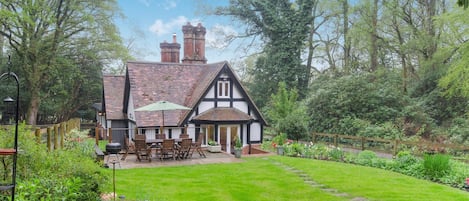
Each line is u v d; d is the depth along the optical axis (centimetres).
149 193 875
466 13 1808
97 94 3166
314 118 2338
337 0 2702
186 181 1041
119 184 973
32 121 2423
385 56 2561
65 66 2598
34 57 2381
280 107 2105
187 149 1465
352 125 2094
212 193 906
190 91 1978
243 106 1931
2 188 453
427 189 972
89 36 2573
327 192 940
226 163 1378
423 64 2225
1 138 630
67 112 3086
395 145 1627
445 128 2058
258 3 2839
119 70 3297
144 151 1417
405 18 2295
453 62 2041
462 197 883
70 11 2369
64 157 695
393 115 2119
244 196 888
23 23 2192
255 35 3072
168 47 2356
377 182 1058
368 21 2369
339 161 1476
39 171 620
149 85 1905
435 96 2192
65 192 544
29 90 2447
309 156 1575
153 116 1772
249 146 1866
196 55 2241
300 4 2831
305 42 2936
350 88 2228
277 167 1294
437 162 1116
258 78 3044
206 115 1805
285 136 1848
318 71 3067
